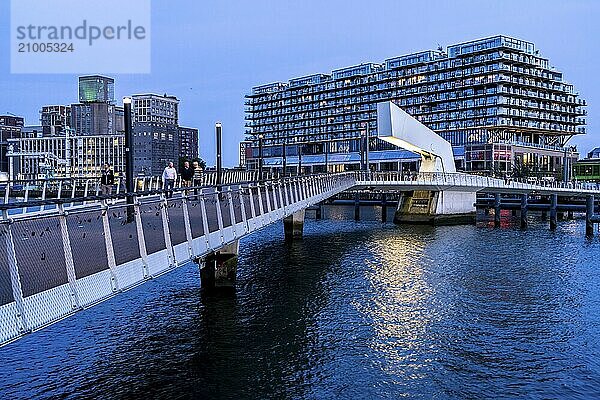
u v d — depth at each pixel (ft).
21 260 36.86
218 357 54.13
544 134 391.04
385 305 74.28
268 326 64.13
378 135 167.22
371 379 49.67
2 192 143.64
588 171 392.27
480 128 360.48
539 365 53.57
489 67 355.97
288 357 54.60
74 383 47.06
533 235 156.66
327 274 94.79
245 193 90.63
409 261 109.09
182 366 51.72
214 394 46.01
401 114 170.30
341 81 461.78
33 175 261.85
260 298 77.00
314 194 124.57
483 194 306.76
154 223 60.85
